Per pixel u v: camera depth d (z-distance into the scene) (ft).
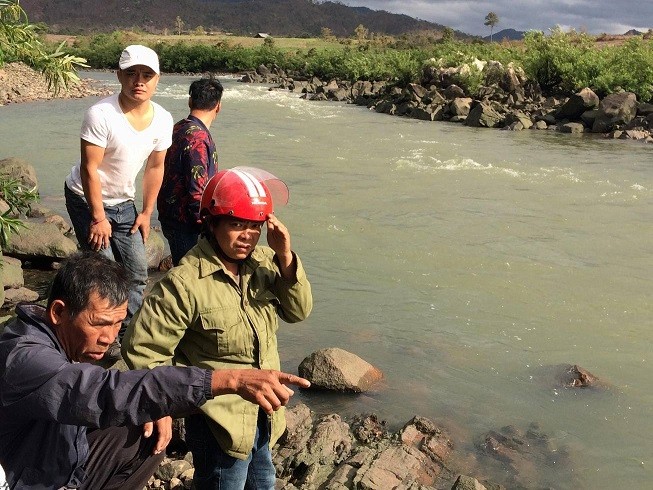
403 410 18.44
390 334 23.29
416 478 15.35
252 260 11.09
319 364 19.52
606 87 91.91
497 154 61.93
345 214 39.14
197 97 18.37
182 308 10.41
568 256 32.35
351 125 81.97
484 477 15.62
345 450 16.24
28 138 64.49
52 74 19.88
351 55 164.76
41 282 27.22
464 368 21.01
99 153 17.12
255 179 10.75
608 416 18.58
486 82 104.32
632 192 46.34
